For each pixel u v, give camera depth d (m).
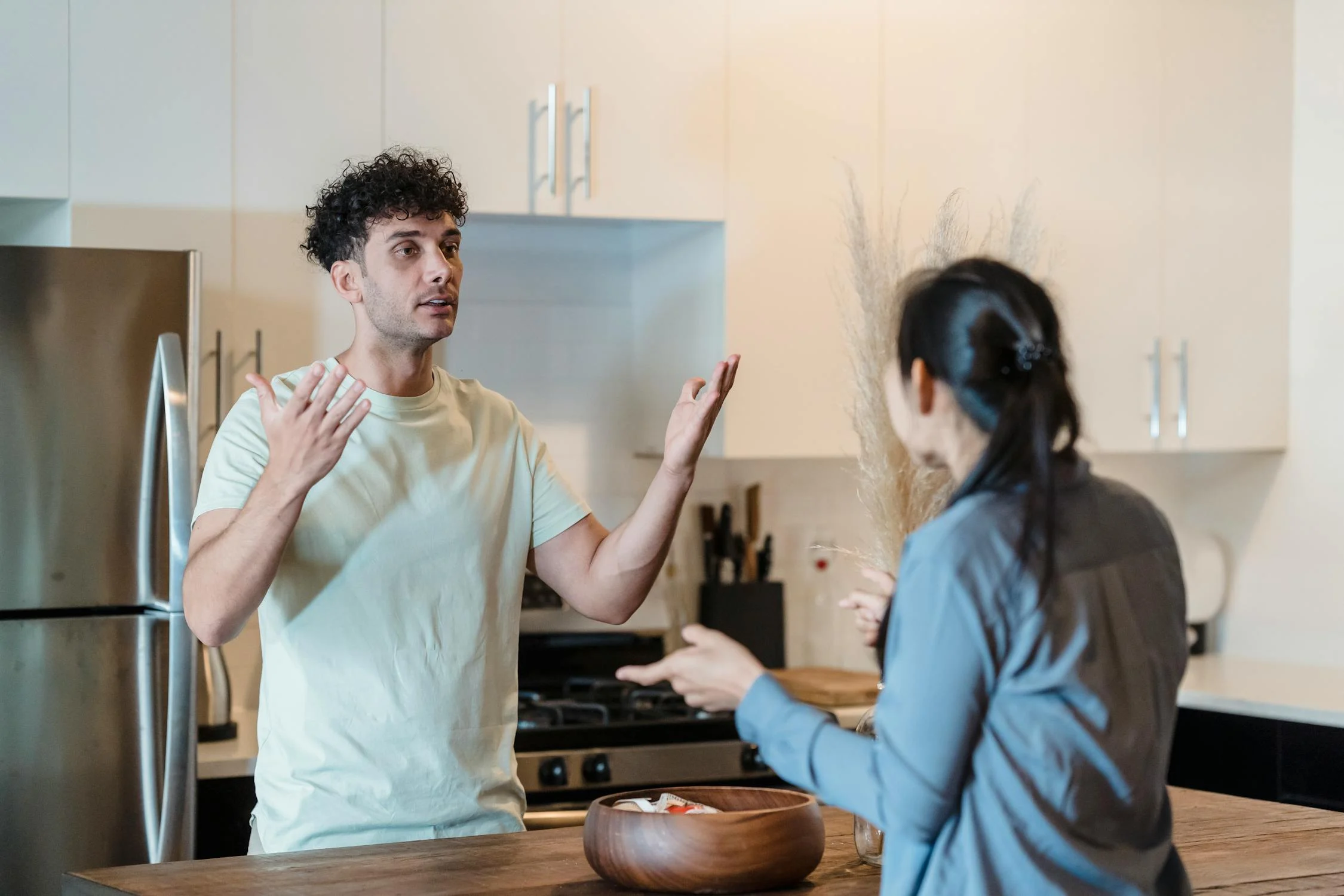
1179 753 3.37
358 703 1.96
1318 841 1.86
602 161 3.14
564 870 1.64
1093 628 1.25
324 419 1.77
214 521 1.95
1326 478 3.74
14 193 2.77
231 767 2.71
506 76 3.07
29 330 2.57
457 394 2.17
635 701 3.21
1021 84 3.49
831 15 3.32
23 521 2.57
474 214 3.06
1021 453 1.25
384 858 1.70
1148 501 1.37
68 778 2.58
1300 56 3.80
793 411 3.28
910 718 1.23
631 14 3.16
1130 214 3.62
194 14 2.88
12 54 2.76
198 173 2.89
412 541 2.02
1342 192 3.69
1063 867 1.24
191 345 2.67
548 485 2.21
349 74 2.98
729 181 3.23
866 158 3.35
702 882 1.53
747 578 3.69
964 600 1.22
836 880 1.64
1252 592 3.97
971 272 1.30
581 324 3.61
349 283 2.08
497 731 2.08
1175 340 3.67
